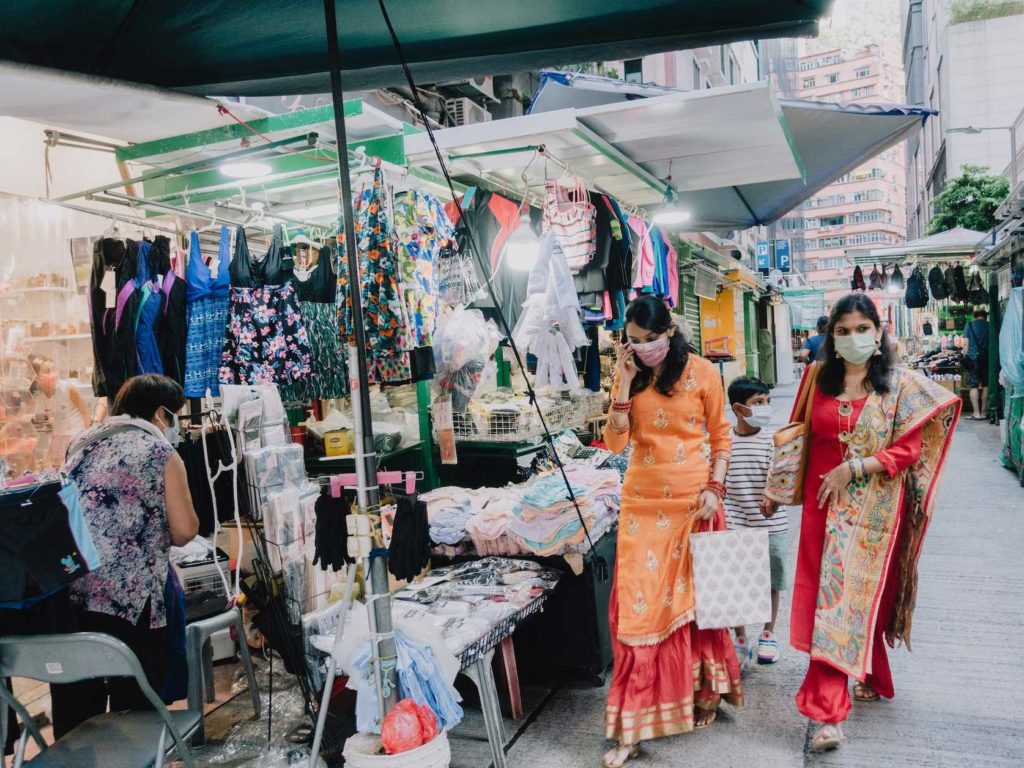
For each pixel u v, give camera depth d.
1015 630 4.14
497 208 4.64
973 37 41.56
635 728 2.98
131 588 2.88
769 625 3.97
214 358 3.66
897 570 3.20
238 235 3.65
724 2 2.60
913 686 3.56
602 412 7.01
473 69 3.21
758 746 3.10
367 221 3.41
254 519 3.50
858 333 2.91
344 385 4.55
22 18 2.54
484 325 4.45
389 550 2.52
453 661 2.70
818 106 6.31
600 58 3.07
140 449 2.90
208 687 3.68
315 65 3.13
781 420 14.09
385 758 2.26
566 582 3.80
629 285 5.09
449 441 4.63
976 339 13.20
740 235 25.41
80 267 4.25
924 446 3.00
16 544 2.21
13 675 2.29
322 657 3.29
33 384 4.02
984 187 24.20
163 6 2.61
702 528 3.17
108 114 3.76
